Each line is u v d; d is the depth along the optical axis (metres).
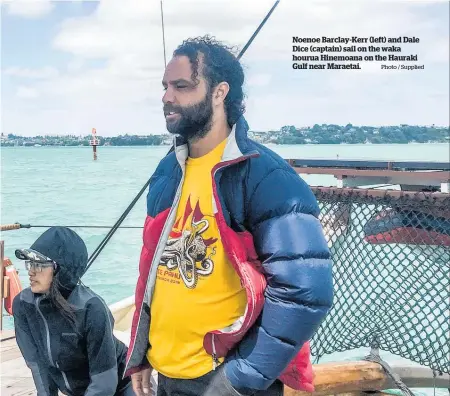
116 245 20.77
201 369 2.06
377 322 4.02
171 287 2.11
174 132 2.04
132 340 2.30
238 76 2.02
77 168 85.94
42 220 31.66
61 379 2.84
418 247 3.84
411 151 149.25
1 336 5.41
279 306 1.85
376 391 4.21
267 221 1.89
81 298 2.66
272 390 2.08
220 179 1.94
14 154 143.25
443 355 3.77
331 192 3.99
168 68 2.02
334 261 4.16
